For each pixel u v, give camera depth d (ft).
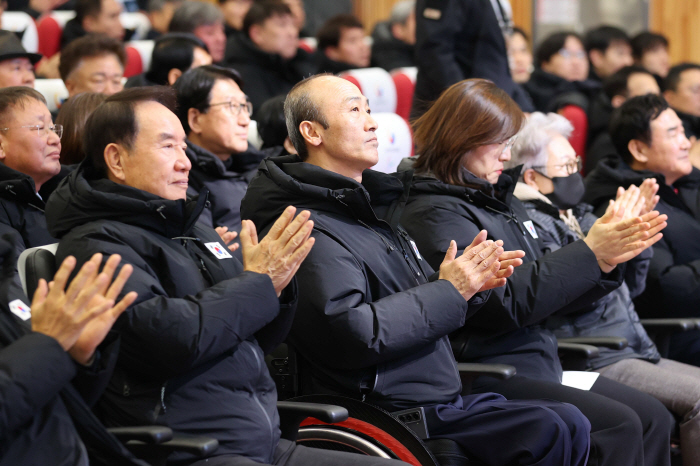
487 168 17.81
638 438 15.81
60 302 10.12
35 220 16.25
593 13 57.62
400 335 13.82
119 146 13.39
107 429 11.32
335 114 15.53
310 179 15.23
